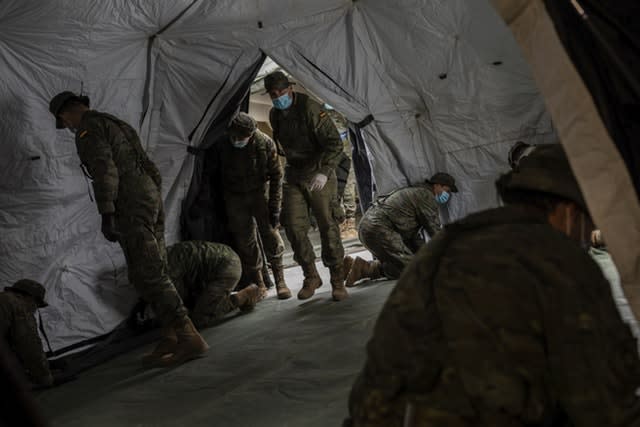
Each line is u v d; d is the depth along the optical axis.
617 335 0.91
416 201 5.24
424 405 0.95
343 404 2.54
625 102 1.34
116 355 4.27
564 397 0.90
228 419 2.60
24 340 3.47
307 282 5.11
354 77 5.52
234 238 5.55
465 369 0.92
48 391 3.52
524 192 1.12
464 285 0.96
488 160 5.52
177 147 5.12
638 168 1.27
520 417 0.92
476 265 0.96
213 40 4.95
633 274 1.29
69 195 4.34
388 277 5.45
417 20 5.16
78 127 3.59
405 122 5.76
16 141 4.04
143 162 3.70
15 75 3.99
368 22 5.33
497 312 0.92
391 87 5.64
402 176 5.88
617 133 1.29
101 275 4.54
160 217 3.79
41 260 4.19
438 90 5.51
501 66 5.20
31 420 0.47
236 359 3.56
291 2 4.93
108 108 4.61
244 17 4.85
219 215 5.59
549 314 0.91
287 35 5.19
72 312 4.33
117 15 4.24
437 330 0.96
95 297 4.48
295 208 4.90
